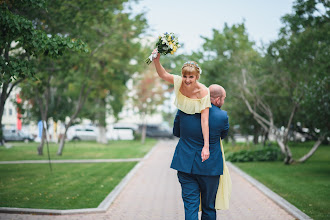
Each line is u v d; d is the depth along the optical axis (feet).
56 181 37.86
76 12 40.52
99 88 77.00
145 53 63.52
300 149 85.35
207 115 11.71
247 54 53.31
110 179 39.75
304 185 35.06
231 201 27.96
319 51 44.06
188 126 11.88
